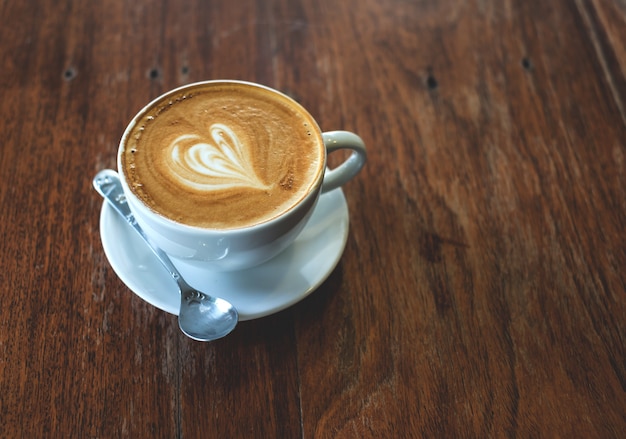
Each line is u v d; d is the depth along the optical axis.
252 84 0.39
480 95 0.49
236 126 0.38
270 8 0.53
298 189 0.36
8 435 0.33
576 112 0.48
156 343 0.37
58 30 0.49
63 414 0.34
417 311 0.39
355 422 0.35
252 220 0.35
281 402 0.35
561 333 0.39
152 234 0.35
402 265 0.41
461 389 0.36
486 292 0.40
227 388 0.36
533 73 0.50
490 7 0.54
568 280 0.41
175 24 0.51
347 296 0.39
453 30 0.53
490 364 0.37
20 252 0.39
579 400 0.36
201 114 0.38
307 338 0.37
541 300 0.40
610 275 0.41
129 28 0.50
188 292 0.37
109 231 0.38
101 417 0.34
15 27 0.49
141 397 0.35
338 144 0.38
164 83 0.47
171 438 0.34
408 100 0.48
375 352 0.37
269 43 0.50
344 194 0.43
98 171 0.42
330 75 0.49
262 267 0.38
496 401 0.36
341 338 0.38
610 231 0.43
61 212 0.41
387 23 0.53
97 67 0.47
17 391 0.35
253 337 0.37
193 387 0.36
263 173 0.37
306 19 0.52
